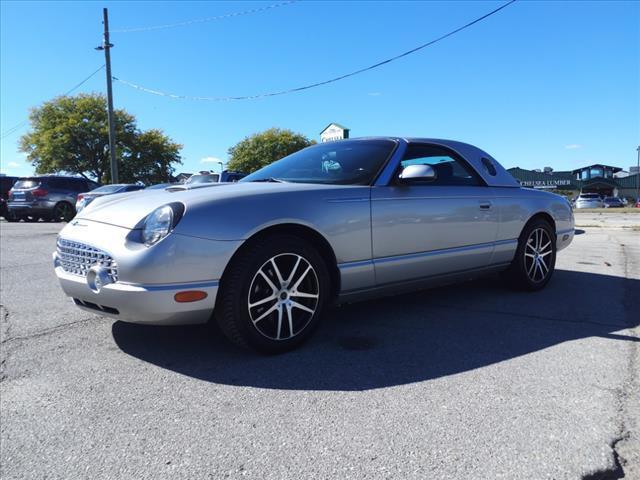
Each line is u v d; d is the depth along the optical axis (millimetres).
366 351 3100
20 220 18469
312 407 2348
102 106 41594
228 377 2699
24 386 2609
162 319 2684
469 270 4160
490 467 1867
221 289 2826
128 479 1818
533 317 3879
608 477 1828
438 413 2277
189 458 1943
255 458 1938
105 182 42312
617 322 3738
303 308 3109
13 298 4621
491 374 2723
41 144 41281
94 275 2783
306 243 3076
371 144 3924
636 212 31922
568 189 73125
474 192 4148
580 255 7598
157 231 2672
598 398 2418
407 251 3613
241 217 2830
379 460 1915
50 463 1924
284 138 45875
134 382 2648
